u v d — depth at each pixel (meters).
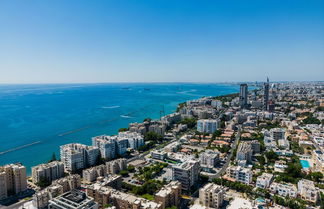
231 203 186.00
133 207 171.50
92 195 197.38
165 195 183.88
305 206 186.12
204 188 197.62
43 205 183.88
